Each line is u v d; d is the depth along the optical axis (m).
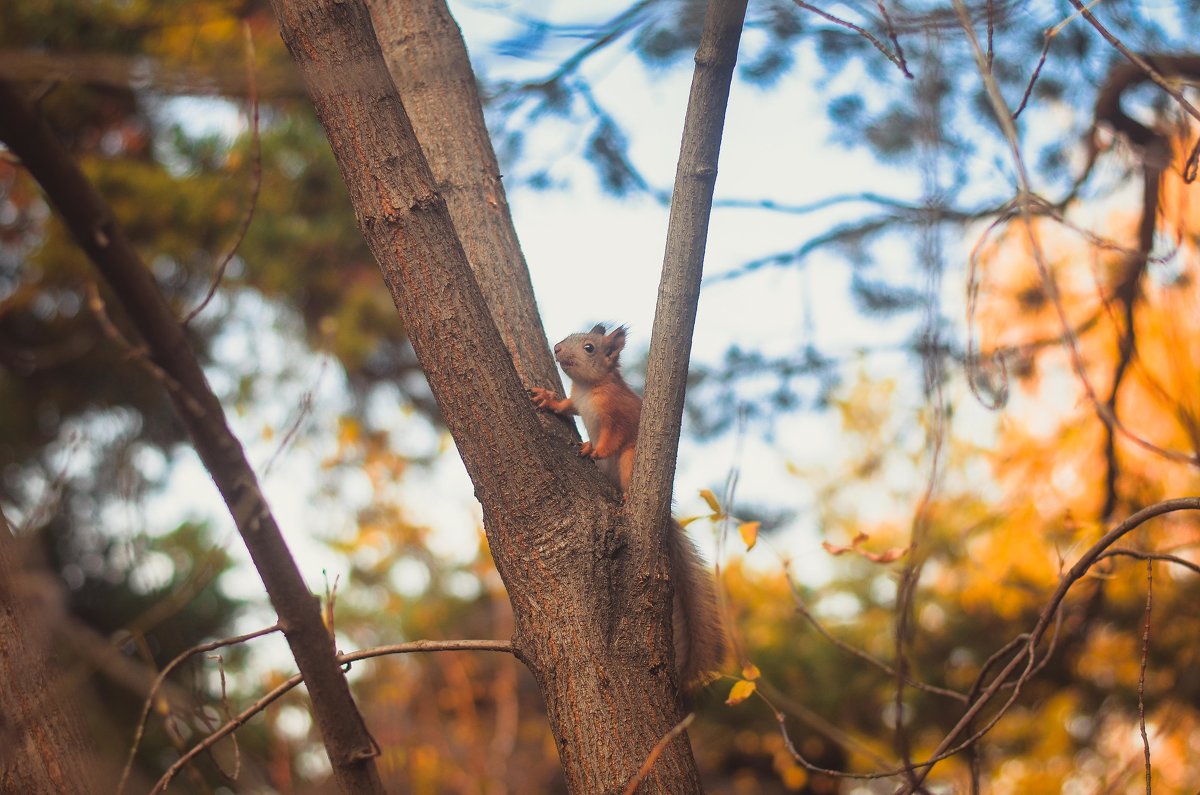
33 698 3.35
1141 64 3.20
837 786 12.07
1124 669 9.57
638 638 3.39
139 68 2.85
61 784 3.29
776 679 11.46
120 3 9.51
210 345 12.88
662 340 3.57
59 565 9.97
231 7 9.68
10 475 13.01
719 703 12.12
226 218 11.34
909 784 3.58
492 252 4.34
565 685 3.33
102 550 10.02
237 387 12.26
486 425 3.42
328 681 3.36
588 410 6.02
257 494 3.08
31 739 3.29
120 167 11.29
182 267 12.31
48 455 13.22
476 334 3.43
